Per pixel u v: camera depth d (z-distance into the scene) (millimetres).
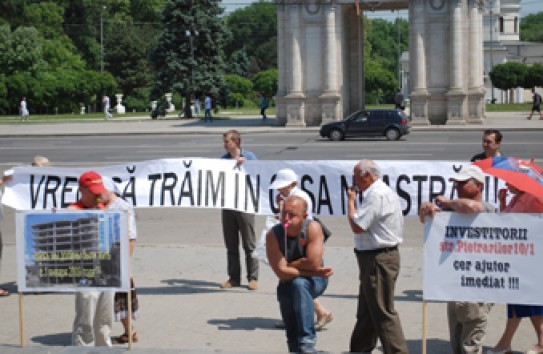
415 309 10320
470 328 7961
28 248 8141
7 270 13062
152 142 40438
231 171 11297
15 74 85688
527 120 52719
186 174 11375
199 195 11352
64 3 107125
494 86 96125
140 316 10234
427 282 7645
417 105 48312
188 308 10594
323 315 9562
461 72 47906
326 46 49500
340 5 49594
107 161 30906
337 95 49500
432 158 29266
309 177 10898
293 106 50062
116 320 8992
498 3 105688
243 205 11258
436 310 10297
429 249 7625
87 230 8070
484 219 7484
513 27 125000
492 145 10570
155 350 8234
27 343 9203
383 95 130875
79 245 8086
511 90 104750
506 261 7480
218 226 17125
